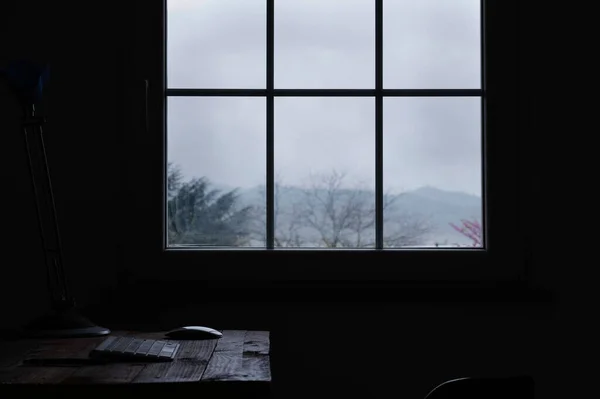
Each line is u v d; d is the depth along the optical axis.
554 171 1.95
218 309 1.90
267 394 1.05
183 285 1.90
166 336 1.56
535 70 1.98
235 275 1.93
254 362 1.22
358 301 1.88
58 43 1.93
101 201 1.93
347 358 1.90
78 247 1.91
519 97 1.99
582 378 1.92
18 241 1.89
